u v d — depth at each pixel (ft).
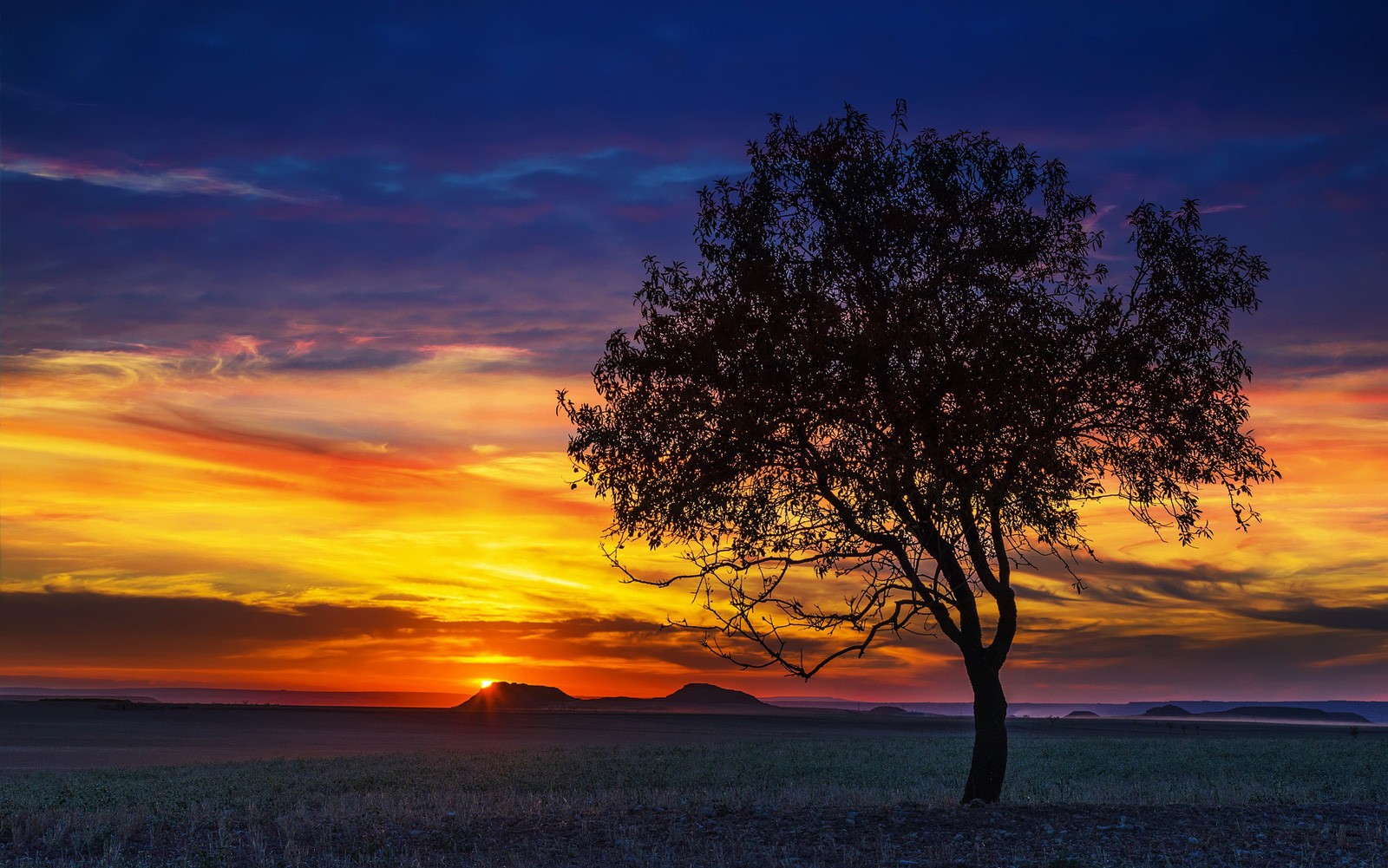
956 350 57.72
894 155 62.80
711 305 61.87
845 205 61.46
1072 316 59.57
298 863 45.70
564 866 45.24
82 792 88.99
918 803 64.13
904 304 58.70
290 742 258.16
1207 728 524.11
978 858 44.14
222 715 503.20
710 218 65.05
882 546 61.00
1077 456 60.80
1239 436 60.85
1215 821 53.42
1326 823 52.65
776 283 60.75
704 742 223.30
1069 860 42.63
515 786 95.45
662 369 62.59
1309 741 222.69
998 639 64.13
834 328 58.29
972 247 60.64
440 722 469.57
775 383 58.29
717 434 60.49
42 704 551.59
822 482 59.93
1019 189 62.18
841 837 50.29
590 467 62.75
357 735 308.60
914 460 56.44
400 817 60.85
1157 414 60.29
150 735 289.94
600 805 64.64
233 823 61.05
